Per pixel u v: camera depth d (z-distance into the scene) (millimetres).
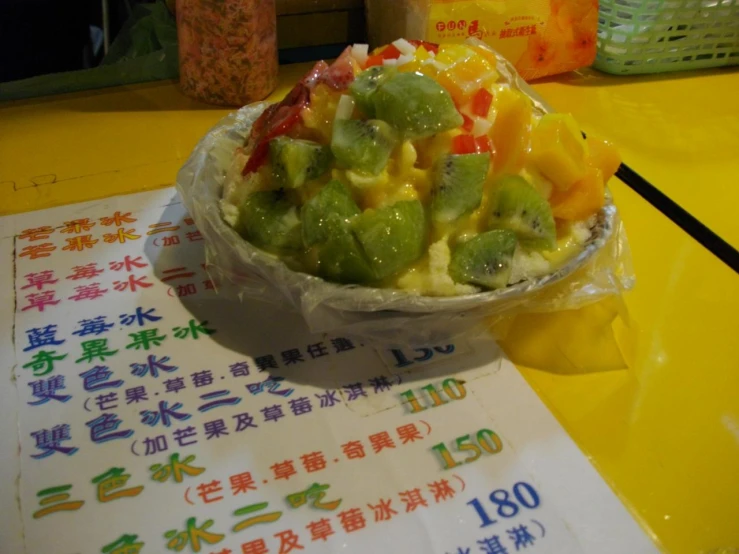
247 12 1159
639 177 1097
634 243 937
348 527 562
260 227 745
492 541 557
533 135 782
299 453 623
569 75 1461
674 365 746
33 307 780
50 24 1459
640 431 665
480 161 726
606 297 792
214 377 700
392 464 616
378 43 1396
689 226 981
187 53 1244
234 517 567
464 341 756
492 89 813
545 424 664
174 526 560
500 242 719
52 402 665
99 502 576
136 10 1448
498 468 617
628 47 1403
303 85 809
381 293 660
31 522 560
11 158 1085
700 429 669
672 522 581
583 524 574
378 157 723
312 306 665
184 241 902
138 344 737
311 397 681
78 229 917
